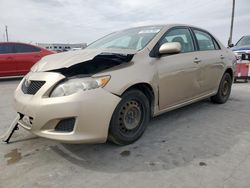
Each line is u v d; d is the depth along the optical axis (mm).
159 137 3291
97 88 2586
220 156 2742
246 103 5164
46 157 2795
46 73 2729
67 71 2672
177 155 2777
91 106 2529
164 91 3391
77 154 2852
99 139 2639
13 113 4629
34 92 2719
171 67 3449
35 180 2344
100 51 3277
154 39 3436
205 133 3428
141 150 2916
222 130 3541
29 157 2797
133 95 2955
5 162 2686
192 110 4566
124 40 3779
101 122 2609
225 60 4836
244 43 9625
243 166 2518
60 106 2482
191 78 3877
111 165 2598
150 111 3330
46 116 2523
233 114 4324
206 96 4492
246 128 3621
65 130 2568
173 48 3205
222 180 2277
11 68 8906
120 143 2963
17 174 2447
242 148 2941
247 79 8961
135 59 3062
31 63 9195
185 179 2307
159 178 2334
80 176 2404
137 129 3111
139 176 2377
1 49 8789
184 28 4062
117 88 2715
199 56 4074
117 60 2834
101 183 2281
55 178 2375
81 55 3021
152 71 3156
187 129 3582
